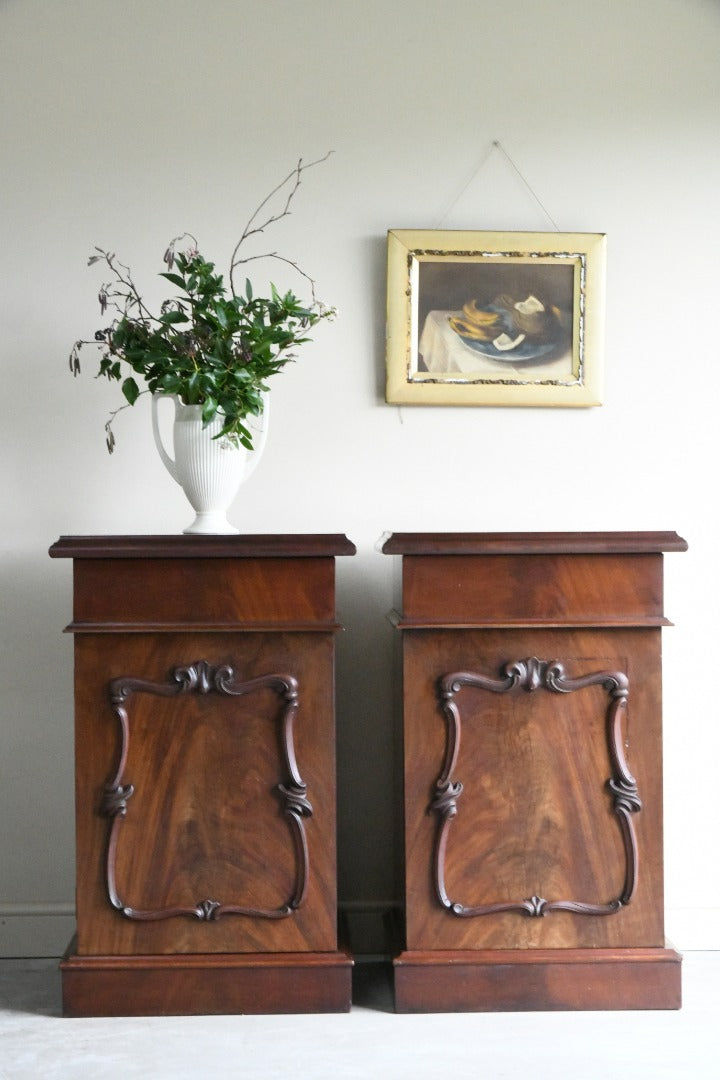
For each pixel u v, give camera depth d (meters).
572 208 2.87
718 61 2.87
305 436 2.85
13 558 2.82
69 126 2.83
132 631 2.29
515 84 2.87
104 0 2.83
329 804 2.33
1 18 2.82
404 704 2.33
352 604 2.85
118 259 2.83
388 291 2.81
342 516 2.85
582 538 2.32
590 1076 2.09
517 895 2.34
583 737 2.34
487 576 2.32
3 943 2.80
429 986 2.35
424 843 2.34
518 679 2.33
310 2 2.85
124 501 2.84
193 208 2.85
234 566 2.32
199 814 2.32
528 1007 2.35
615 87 2.87
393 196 2.86
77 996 2.33
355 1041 2.22
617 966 2.35
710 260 2.87
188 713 2.32
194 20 2.84
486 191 2.86
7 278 2.82
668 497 2.87
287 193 2.85
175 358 2.46
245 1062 2.14
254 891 2.33
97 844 2.32
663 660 2.87
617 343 2.88
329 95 2.85
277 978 2.34
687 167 2.88
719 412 2.87
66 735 2.83
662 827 2.35
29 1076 2.09
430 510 2.86
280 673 2.32
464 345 2.84
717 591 2.86
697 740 2.85
